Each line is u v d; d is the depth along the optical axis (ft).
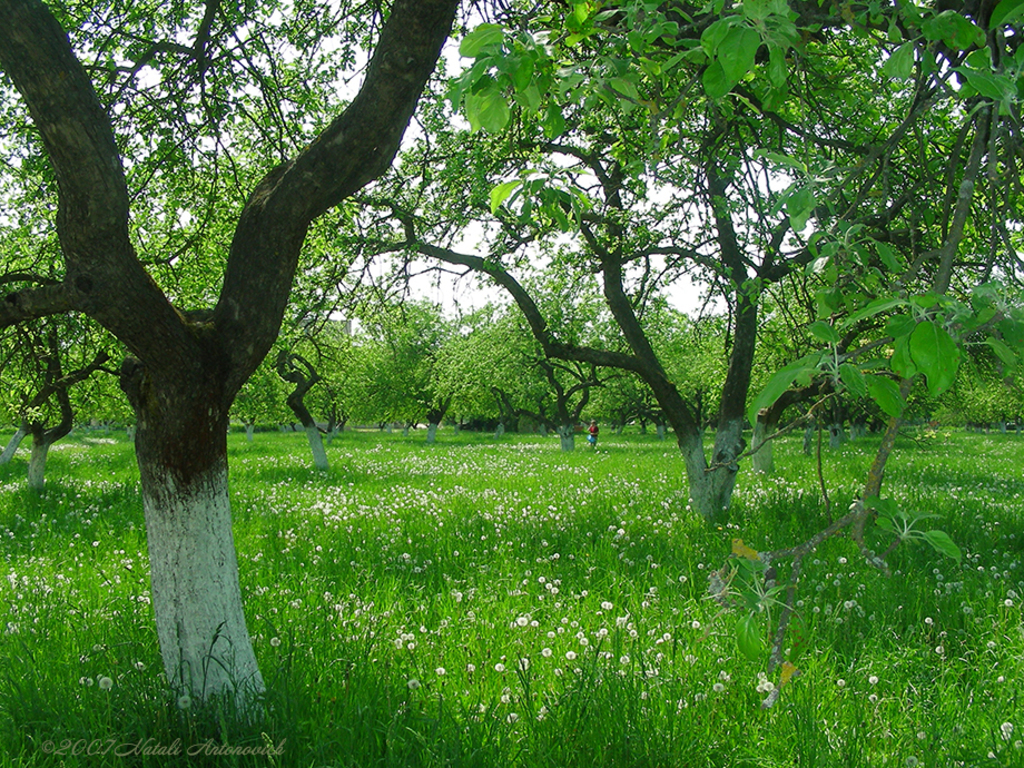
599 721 12.09
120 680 13.50
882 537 24.34
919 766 11.23
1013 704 13.14
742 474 55.67
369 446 120.88
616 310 36.37
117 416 71.00
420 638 16.16
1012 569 22.98
